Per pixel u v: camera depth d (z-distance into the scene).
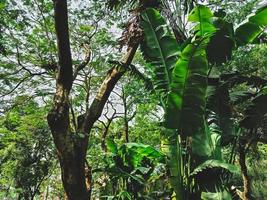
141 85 18.94
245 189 12.96
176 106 7.58
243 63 14.95
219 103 8.76
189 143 8.30
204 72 7.33
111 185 12.19
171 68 8.31
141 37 8.76
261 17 7.21
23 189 23.39
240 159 12.07
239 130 9.06
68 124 8.20
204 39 7.00
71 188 8.13
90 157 18.80
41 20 16.03
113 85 9.27
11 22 13.42
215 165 7.62
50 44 15.87
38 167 23.33
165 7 9.16
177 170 8.20
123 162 10.93
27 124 21.25
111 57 17.72
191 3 9.09
